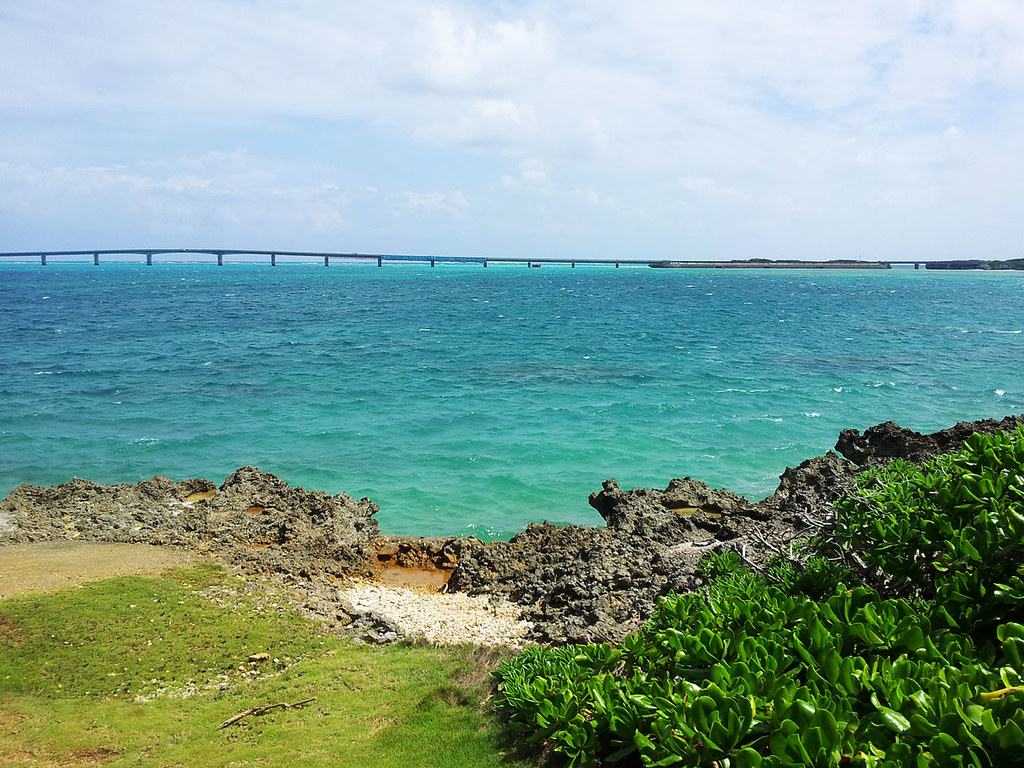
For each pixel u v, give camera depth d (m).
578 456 30.48
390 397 42.41
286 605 16.75
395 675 13.39
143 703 12.70
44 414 38.41
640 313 101.44
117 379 48.56
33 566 18.06
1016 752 4.41
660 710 6.23
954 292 158.00
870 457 23.03
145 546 19.89
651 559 17.69
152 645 14.55
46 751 11.13
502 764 8.95
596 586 16.72
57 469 29.73
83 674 13.49
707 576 12.68
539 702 9.16
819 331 76.62
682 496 22.38
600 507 22.48
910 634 5.96
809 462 22.86
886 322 86.81
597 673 9.07
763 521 20.34
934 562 7.11
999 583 6.20
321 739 10.94
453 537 21.47
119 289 163.50
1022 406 38.91
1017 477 7.34
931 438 22.48
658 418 36.53
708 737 5.52
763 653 6.50
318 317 95.31
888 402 39.88
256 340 69.81
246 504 22.88
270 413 38.62
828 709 5.30
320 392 44.00
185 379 48.56
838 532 9.49
